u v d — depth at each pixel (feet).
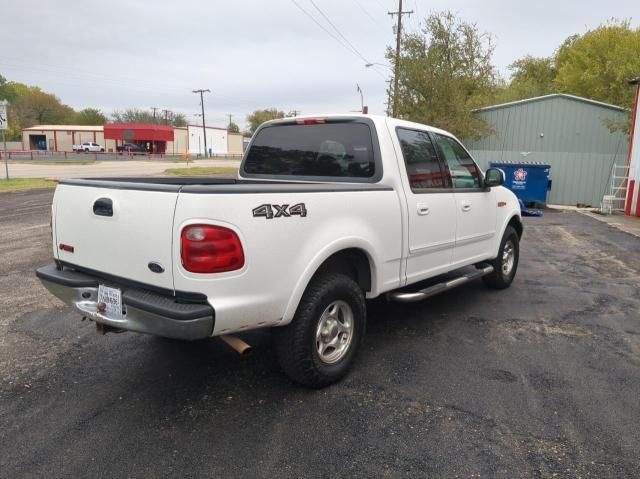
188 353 13.80
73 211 11.14
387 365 13.08
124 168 112.16
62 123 352.28
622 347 14.52
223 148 303.48
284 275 10.28
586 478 8.62
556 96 60.95
